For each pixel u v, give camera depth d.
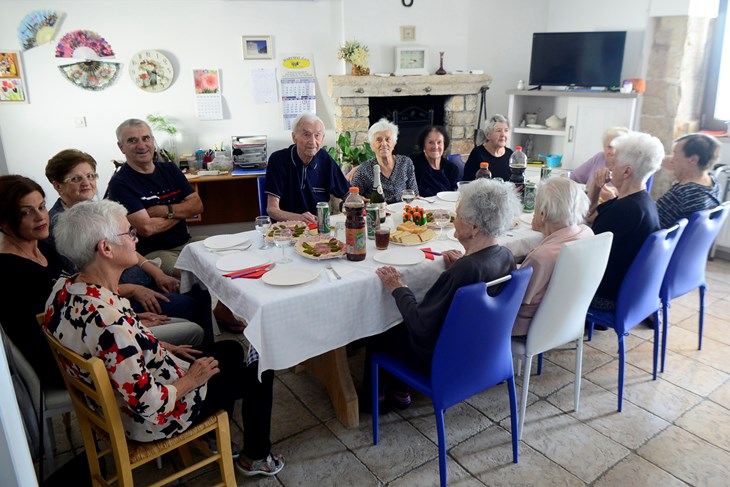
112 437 1.40
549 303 1.91
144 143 2.70
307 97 4.96
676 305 3.26
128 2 4.31
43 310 1.67
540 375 2.54
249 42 4.68
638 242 2.18
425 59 5.17
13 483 0.90
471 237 1.79
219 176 4.48
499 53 5.59
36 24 4.16
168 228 2.75
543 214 2.01
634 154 2.23
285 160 2.96
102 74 4.39
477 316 1.64
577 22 5.20
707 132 4.55
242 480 1.91
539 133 5.11
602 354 2.73
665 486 1.86
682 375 2.53
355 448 2.07
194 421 1.57
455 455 2.02
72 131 4.45
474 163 3.51
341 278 1.85
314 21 4.81
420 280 1.99
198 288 2.46
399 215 2.62
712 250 4.06
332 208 4.26
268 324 1.67
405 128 5.48
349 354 2.68
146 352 1.46
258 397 1.81
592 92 4.61
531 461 1.98
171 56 4.53
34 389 1.62
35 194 1.82
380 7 4.97
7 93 4.24
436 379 1.70
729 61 4.38
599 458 1.99
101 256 1.44
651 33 4.43
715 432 2.13
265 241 2.22
